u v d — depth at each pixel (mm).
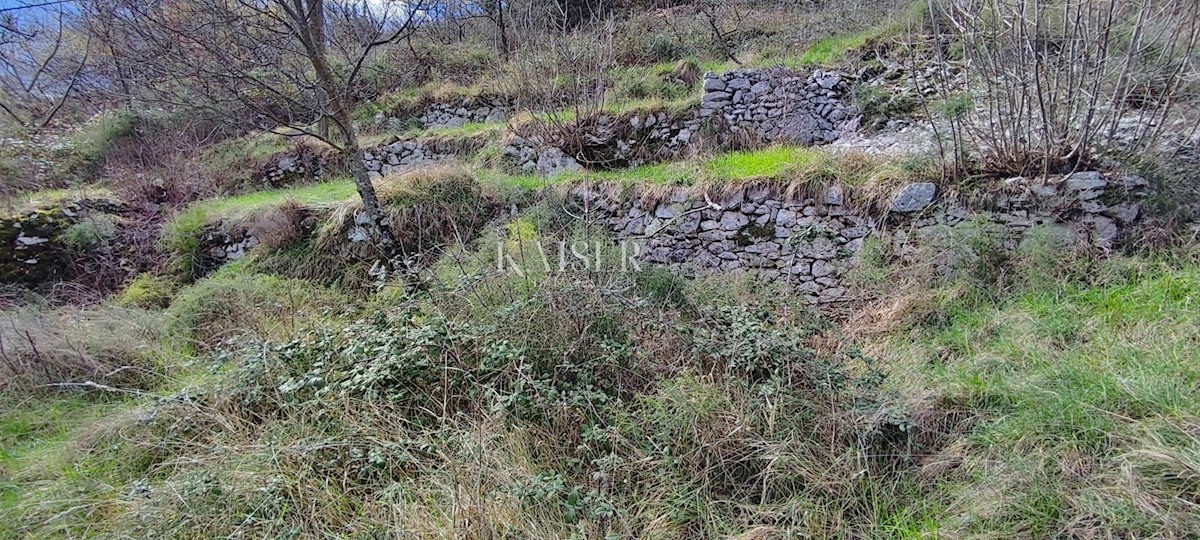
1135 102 4688
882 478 2521
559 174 7215
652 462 2580
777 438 2609
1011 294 3971
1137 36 3980
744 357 2967
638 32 10883
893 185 4703
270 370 3271
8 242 6352
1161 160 4141
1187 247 3785
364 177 5246
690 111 7625
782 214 5043
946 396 2910
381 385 2986
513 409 2855
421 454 2701
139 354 4246
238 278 5609
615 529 2348
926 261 4359
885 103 6844
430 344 3072
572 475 2660
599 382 3041
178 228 6633
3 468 3014
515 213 5996
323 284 5812
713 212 5277
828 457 2570
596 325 3342
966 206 4453
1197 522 1902
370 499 2512
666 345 3238
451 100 10164
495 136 8391
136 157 9555
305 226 6371
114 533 2408
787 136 7215
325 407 2918
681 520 2402
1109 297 3582
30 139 9375
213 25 4508
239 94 5227
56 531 2492
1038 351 3180
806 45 9117
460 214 6191
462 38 12391
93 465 2979
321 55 4969
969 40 4539
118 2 4793
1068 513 2088
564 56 8648
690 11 11703
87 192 7820
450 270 4828
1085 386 2654
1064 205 4199
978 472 2406
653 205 5609
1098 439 2330
